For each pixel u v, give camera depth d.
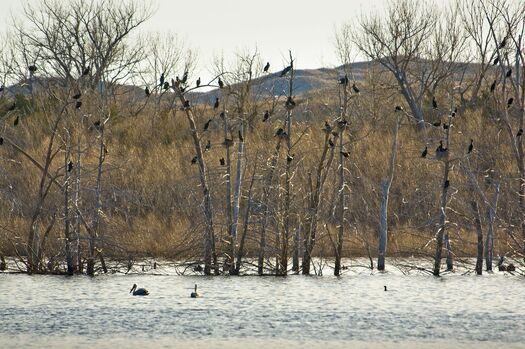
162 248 31.66
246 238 29.91
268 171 28.73
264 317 22.08
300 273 29.66
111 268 29.42
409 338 19.83
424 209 34.56
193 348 18.80
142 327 20.84
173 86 28.53
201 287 26.67
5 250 31.61
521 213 29.80
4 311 22.80
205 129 28.94
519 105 30.70
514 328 20.94
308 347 18.91
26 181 35.25
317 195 28.94
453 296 25.28
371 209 34.56
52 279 28.20
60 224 30.95
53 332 20.27
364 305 23.81
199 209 32.09
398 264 29.94
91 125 32.38
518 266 31.28
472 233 33.22
